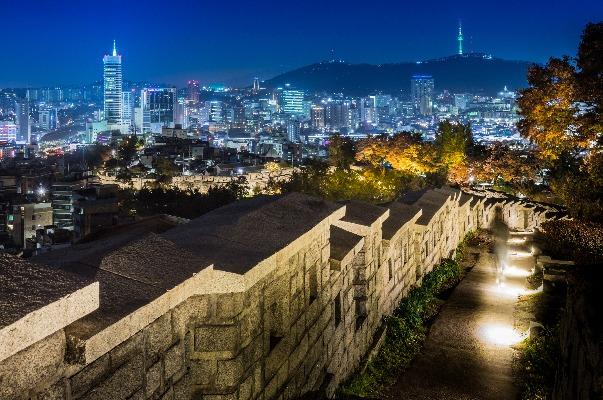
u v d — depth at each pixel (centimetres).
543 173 5353
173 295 484
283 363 710
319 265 862
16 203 8788
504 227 3672
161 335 496
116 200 6378
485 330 1416
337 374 964
